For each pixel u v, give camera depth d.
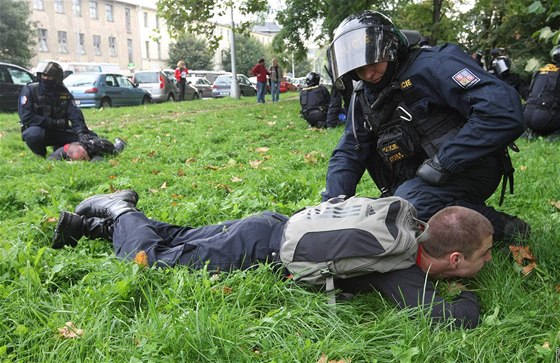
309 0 19.81
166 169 6.52
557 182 4.54
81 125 7.38
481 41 17.22
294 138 9.46
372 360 2.12
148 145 8.55
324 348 2.16
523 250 2.99
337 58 2.83
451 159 2.71
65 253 3.27
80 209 3.43
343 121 10.94
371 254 2.38
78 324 2.33
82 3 51.62
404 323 2.27
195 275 2.66
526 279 2.81
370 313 2.49
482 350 2.13
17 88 15.95
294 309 2.46
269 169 6.23
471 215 2.51
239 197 4.54
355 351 2.16
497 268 2.81
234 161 6.86
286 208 4.20
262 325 2.33
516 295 2.59
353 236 2.42
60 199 4.73
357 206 2.55
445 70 2.71
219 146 8.34
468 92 2.67
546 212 3.99
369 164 3.35
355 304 2.55
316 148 7.76
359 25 2.78
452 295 2.50
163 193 5.14
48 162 6.82
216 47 17.81
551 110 7.60
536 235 3.22
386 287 2.47
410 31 2.89
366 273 2.47
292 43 20.98
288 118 12.84
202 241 2.87
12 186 5.50
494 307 2.53
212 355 2.10
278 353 2.13
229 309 2.42
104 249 3.35
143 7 58.84
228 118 12.77
